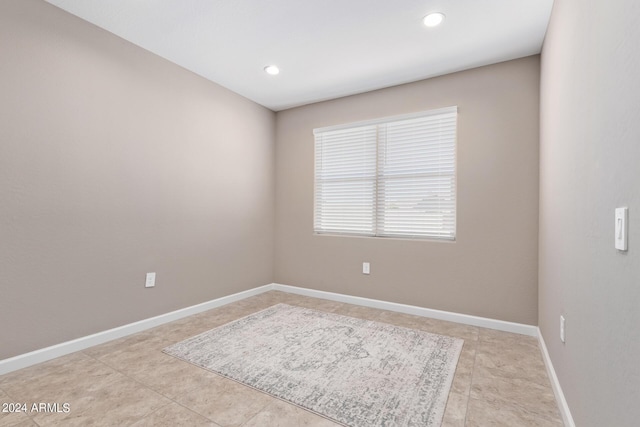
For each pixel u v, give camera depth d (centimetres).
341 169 367
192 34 244
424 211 316
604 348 103
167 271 285
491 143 282
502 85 278
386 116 336
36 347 204
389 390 176
